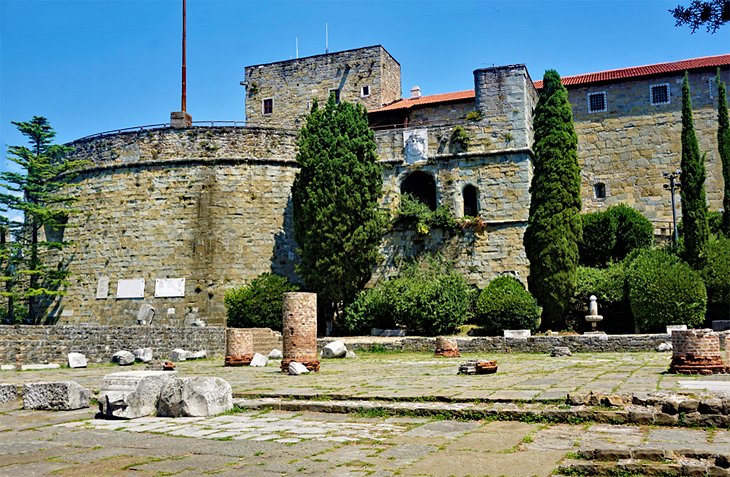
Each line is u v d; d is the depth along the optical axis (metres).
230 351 27.42
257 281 39.28
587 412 11.80
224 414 13.92
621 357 26.62
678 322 32.16
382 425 12.30
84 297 43.31
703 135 47.22
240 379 20.62
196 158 42.84
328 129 39.66
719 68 46.88
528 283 37.34
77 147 45.56
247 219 42.47
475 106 44.09
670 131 47.56
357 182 38.78
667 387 15.07
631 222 41.31
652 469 8.37
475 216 42.03
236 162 42.88
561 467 8.70
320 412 13.96
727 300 34.47
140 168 43.44
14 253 45.62
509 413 12.36
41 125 47.19
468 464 9.19
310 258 38.59
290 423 12.70
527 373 20.06
